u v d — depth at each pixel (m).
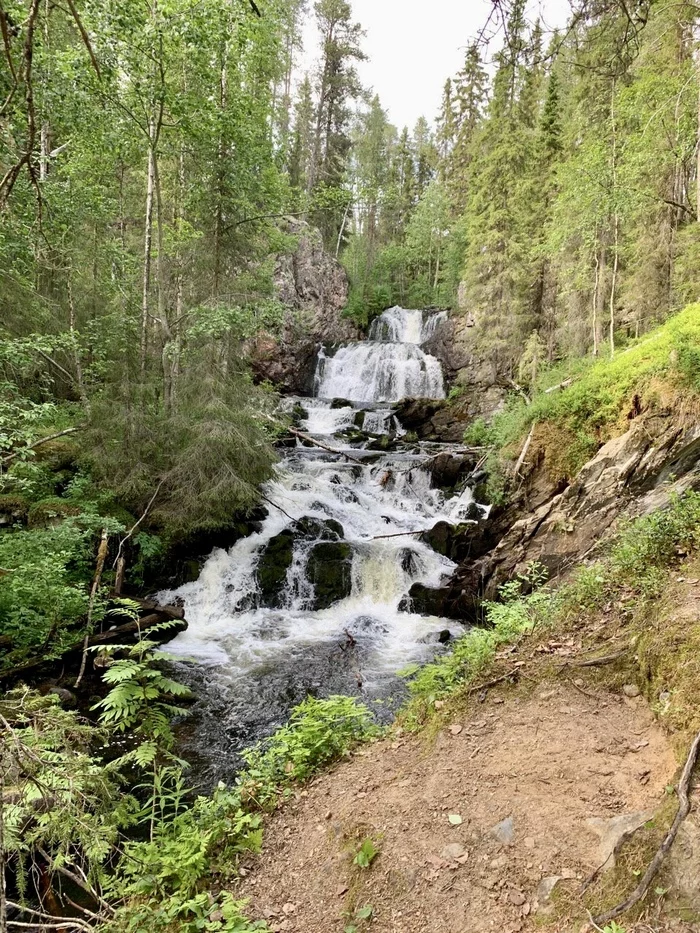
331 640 10.08
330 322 31.59
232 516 12.48
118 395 12.14
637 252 16.88
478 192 24.17
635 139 12.54
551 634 5.65
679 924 2.43
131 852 3.85
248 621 10.84
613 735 3.99
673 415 9.32
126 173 16.55
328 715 5.14
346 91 35.75
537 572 9.88
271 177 15.29
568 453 11.32
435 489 15.34
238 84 13.92
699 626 4.28
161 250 12.45
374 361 27.00
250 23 11.20
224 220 13.23
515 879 3.03
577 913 2.69
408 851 3.43
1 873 2.30
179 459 11.67
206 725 7.23
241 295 12.95
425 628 10.52
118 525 9.84
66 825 2.59
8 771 2.39
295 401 23.53
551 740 4.12
